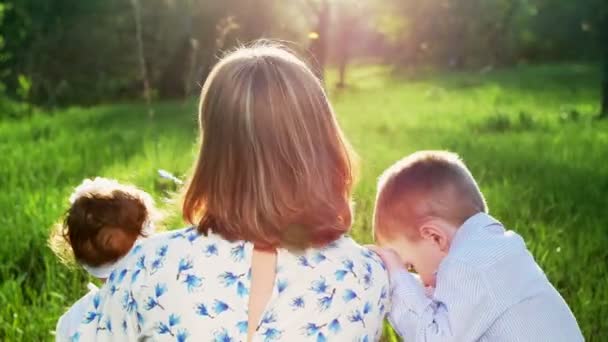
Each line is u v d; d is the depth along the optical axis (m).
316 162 2.44
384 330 4.30
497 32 52.09
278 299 2.42
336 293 2.48
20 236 6.02
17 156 10.33
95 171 9.42
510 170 9.09
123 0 34.47
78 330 2.54
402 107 23.16
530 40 51.31
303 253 2.46
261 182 2.39
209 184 2.45
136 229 3.16
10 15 32.19
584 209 7.13
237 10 23.09
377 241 3.24
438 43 53.56
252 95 2.41
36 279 5.48
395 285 2.95
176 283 2.42
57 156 10.41
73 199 3.21
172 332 2.40
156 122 17.59
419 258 3.15
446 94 28.17
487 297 2.93
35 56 31.98
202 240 2.46
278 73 2.45
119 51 34.44
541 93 27.27
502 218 6.64
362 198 7.00
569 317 3.06
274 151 2.40
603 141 11.93
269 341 2.39
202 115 2.49
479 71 46.06
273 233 2.42
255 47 2.80
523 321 2.93
